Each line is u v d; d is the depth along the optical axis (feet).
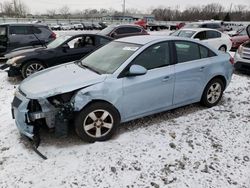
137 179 10.73
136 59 14.01
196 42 16.70
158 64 14.80
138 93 13.92
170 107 15.74
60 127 12.23
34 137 12.75
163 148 12.92
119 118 13.74
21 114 12.28
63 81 13.05
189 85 16.15
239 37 49.01
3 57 35.81
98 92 12.70
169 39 15.46
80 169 11.21
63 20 184.55
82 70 14.47
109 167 11.39
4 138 13.66
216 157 12.33
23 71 24.76
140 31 43.01
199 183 10.60
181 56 15.81
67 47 26.27
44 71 15.26
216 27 55.36
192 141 13.64
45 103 12.22
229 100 19.77
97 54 16.24
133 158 12.05
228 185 10.52
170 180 10.72
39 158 11.93
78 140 13.38
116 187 10.28
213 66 17.21
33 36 36.14
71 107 12.21
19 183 10.37
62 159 11.85
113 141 13.39
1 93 21.33
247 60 27.71
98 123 13.07
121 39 16.89
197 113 17.07
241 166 11.73
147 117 16.30
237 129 15.12
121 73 13.47
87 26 142.31
